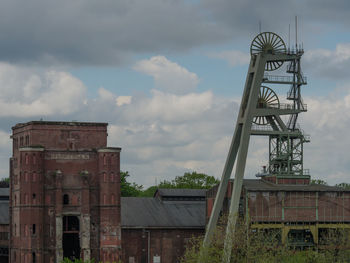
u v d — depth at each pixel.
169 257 175.38
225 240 135.00
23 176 164.25
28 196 163.75
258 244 134.62
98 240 167.50
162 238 175.50
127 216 176.88
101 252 166.75
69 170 167.38
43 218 164.38
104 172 168.25
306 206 162.62
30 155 164.25
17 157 170.50
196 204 187.25
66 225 168.50
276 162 170.62
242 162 154.88
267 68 164.12
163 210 182.62
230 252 133.88
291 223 161.50
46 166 166.12
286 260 139.12
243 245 135.62
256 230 159.12
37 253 162.88
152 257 174.00
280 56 160.25
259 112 162.38
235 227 139.75
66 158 167.38
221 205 157.38
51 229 164.75
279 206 161.25
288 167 168.62
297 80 170.25
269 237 153.75
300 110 166.50
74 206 166.62
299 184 168.38
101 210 167.75
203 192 189.62
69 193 166.88
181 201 187.12
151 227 174.38
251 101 156.12
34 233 163.50
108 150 168.62
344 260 144.88
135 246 173.25
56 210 165.00
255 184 165.25
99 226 167.75
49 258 163.88
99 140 170.62
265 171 173.88
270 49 159.38
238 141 158.25
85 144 169.50
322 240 162.25
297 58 162.62
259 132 168.88
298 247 162.62
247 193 159.88
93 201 168.38
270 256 135.38
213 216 156.62
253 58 158.25
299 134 169.62
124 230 173.12
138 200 185.25
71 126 168.62
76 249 176.38
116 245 167.88
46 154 166.25
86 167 168.62
